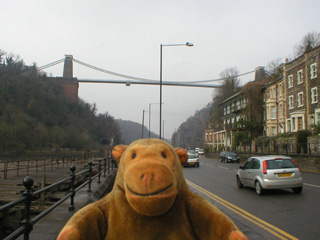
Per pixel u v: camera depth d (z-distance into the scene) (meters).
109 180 12.59
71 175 6.08
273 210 7.36
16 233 3.05
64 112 85.00
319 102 26.98
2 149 45.53
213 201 8.74
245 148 41.50
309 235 5.21
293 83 32.03
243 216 6.74
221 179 15.41
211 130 77.88
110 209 1.80
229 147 50.00
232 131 49.88
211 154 55.09
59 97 87.12
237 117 49.38
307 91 28.98
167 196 1.55
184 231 1.73
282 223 6.05
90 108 110.31
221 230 1.67
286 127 33.06
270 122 37.44
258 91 40.88
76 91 100.56
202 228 1.76
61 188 12.16
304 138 25.11
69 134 68.62
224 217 1.72
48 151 54.28
